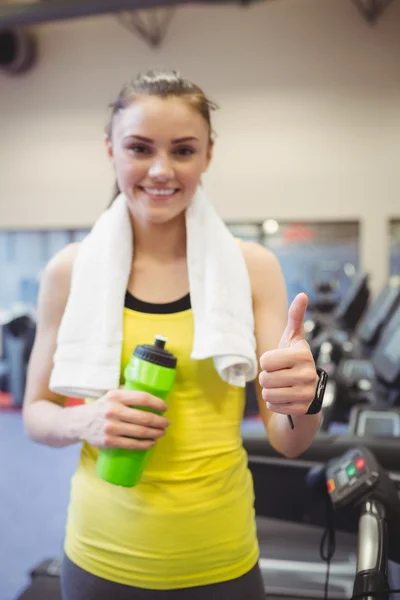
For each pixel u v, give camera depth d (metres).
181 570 0.98
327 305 5.61
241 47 6.63
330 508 1.25
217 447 1.01
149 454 0.97
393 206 6.49
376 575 0.94
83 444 1.09
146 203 1.00
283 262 6.73
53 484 3.69
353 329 5.30
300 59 6.54
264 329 1.06
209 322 0.98
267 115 6.65
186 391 1.00
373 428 1.93
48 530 3.01
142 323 1.02
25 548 2.81
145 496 0.98
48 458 4.22
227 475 1.01
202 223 1.07
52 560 1.90
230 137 6.73
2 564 2.65
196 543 0.98
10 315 6.12
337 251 6.63
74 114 6.97
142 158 0.98
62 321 1.04
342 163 6.55
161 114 0.95
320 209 6.62
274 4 6.54
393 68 6.39
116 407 0.92
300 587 1.81
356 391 2.79
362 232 6.57
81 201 7.01
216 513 0.99
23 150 7.12
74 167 7.00
